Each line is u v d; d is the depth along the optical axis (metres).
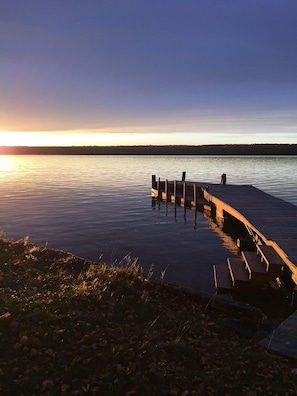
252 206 16.92
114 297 6.37
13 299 5.55
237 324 6.02
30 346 4.37
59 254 9.18
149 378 4.17
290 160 109.94
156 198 29.92
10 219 20.78
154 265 12.36
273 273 8.48
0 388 3.61
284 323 5.91
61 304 5.64
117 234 17.30
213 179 46.22
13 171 65.31
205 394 4.03
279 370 4.57
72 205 25.94
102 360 4.38
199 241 16.00
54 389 3.78
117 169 69.38
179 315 6.09
